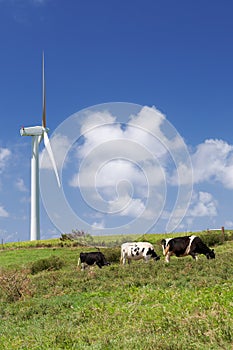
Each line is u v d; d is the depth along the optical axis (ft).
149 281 57.26
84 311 45.14
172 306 40.42
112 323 38.73
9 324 48.42
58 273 80.69
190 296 43.68
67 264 105.50
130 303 45.16
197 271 62.54
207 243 121.39
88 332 37.42
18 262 120.98
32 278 77.87
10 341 39.99
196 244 84.07
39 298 60.75
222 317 34.04
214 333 30.17
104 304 47.39
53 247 146.92
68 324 41.86
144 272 66.95
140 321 37.04
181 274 61.52
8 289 64.69
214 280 52.90
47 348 34.81
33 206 193.88
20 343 38.40
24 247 152.25
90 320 41.78
